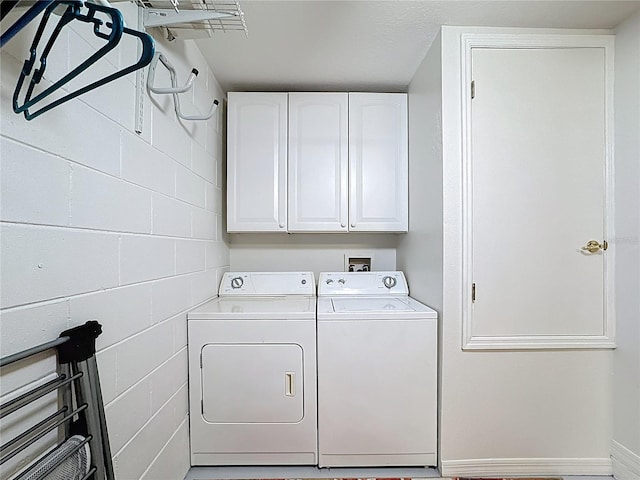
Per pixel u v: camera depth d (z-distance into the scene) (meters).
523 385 1.69
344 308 1.82
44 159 0.78
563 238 1.69
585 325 1.69
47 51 0.65
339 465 1.71
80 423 0.83
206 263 2.00
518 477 1.68
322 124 2.28
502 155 1.69
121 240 1.10
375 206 2.28
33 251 0.75
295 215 2.28
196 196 1.82
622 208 1.63
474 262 1.69
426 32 1.72
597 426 1.69
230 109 2.26
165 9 1.24
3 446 0.64
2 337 0.67
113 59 1.05
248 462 1.72
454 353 1.68
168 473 1.46
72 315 0.87
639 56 1.54
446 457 1.68
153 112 1.32
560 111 1.69
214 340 1.69
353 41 1.79
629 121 1.59
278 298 2.19
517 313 1.69
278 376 1.70
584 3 1.51
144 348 1.25
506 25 1.67
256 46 1.83
